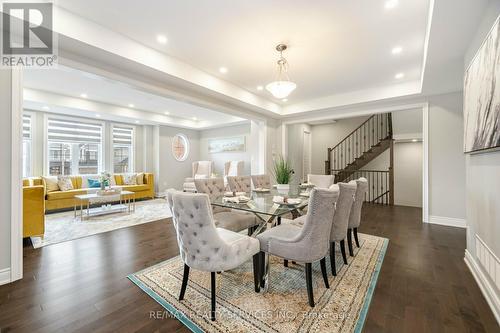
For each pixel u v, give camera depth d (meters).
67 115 5.96
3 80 2.08
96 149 6.60
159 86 3.45
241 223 2.72
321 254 1.86
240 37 2.73
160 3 2.16
